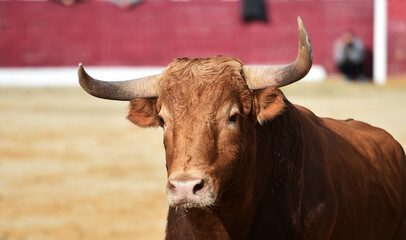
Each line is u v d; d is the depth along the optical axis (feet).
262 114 31.53
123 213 70.08
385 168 41.19
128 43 206.39
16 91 174.70
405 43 205.57
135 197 75.82
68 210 71.20
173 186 28.25
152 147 104.73
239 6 206.39
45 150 100.94
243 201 31.78
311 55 29.35
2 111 137.90
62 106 146.41
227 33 206.69
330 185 34.63
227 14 206.59
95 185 81.20
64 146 104.06
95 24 205.87
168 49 207.21
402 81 199.41
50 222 67.15
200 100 29.94
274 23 206.39
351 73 200.03
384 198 39.55
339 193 35.47
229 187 30.99
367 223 38.06
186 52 207.51
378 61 204.74
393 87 182.80
